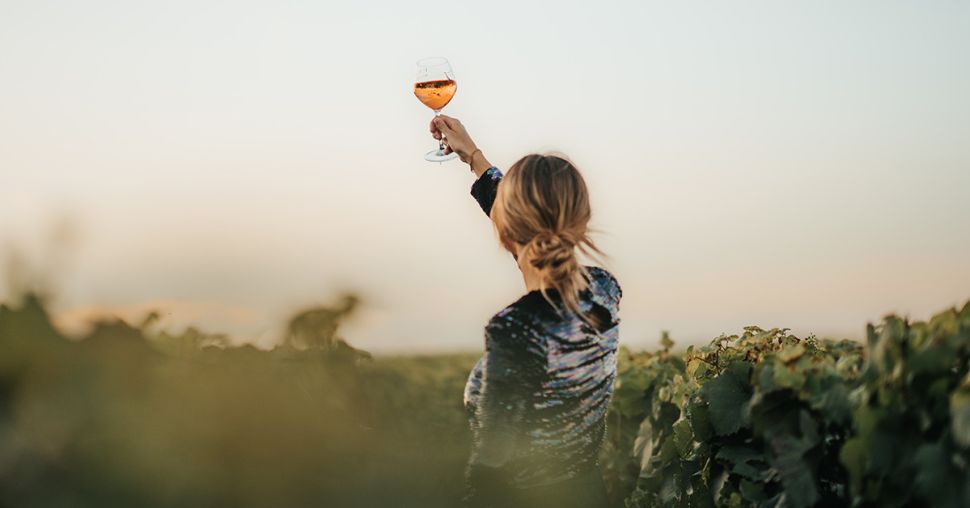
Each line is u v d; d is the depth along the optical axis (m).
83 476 0.85
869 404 2.56
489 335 2.28
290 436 0.96
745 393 3.45
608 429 5.61
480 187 3.19
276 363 0.99
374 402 1.05
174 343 0.96
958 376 2.44
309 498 0.97
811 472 2.88
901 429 2.44
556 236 2.39
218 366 0.95
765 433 3.11
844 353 3.62
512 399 2.25
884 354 2.55
